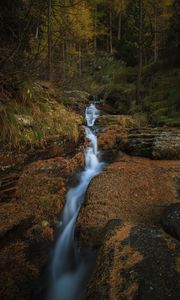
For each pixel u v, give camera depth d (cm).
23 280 360
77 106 1178
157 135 827
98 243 399
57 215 503
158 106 1174
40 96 782
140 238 317
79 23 1862
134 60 2412
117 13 2952
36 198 524
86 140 832
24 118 606
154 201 498
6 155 529
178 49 1595
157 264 268
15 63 572
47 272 388
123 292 244
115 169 648
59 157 667
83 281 382
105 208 476
